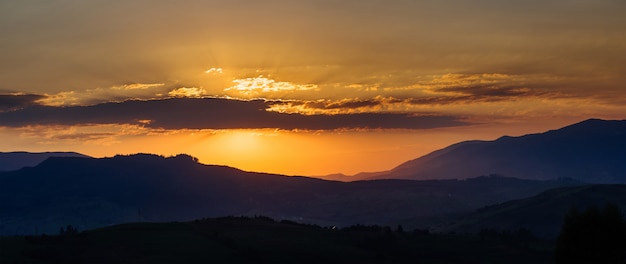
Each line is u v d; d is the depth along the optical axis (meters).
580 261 101.88
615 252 100.62
